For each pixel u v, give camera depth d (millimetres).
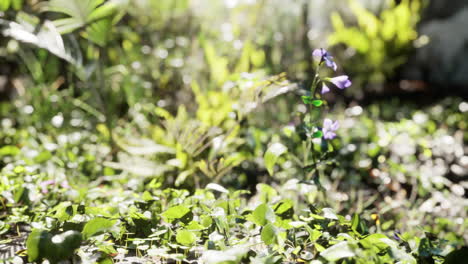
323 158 2055
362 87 6496
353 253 1371
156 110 3158
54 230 1738
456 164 3648
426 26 6949
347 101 5910
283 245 1614
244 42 4543
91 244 1700
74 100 3791
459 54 6465
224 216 1778
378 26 6918
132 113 3756
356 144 3812
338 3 7406
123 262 1669
